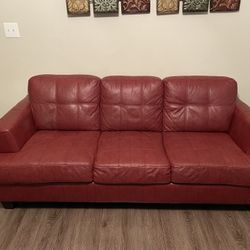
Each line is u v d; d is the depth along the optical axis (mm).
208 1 2102
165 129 2166
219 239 1674
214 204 1933
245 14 2139
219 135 2082
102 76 2391
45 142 1943
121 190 1771
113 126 2158
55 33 2242
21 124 1928
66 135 2080
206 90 2102
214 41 2234
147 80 2125
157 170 1677
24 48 2303
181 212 1892
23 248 1628
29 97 2193
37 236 1709
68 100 2127
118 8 2145
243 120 1901
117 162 1697
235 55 2275
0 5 2146
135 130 2184
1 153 1781
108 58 2320
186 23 2180
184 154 1765
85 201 1835
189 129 2146
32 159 1713
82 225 1788
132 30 2217
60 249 1615
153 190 1766
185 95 2107
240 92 2410
